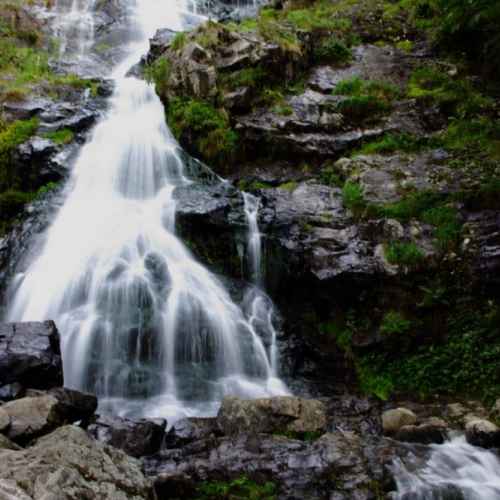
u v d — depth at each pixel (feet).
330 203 34.14
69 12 64.44
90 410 21.83
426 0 54.39
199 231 33.12
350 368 28.76
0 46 51.11
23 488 12.21
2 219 35.78
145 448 19.97
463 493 18.61
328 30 51.44
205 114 39.40
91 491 13.24
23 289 30.22
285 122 39.22
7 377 21.83
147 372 26.99
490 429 21.95
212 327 28.86
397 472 19.04
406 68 46.44
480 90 42.88
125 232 32.81
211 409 25.35
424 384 27.12
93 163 38.04
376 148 37.99
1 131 38.70
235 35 43.14
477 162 34.76
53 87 45.09
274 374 28.68
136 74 48.75
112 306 28.63
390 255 29.37
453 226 30.04
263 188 36.40
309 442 20.44
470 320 27.84
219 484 18.13
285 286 31.78
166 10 68.59
